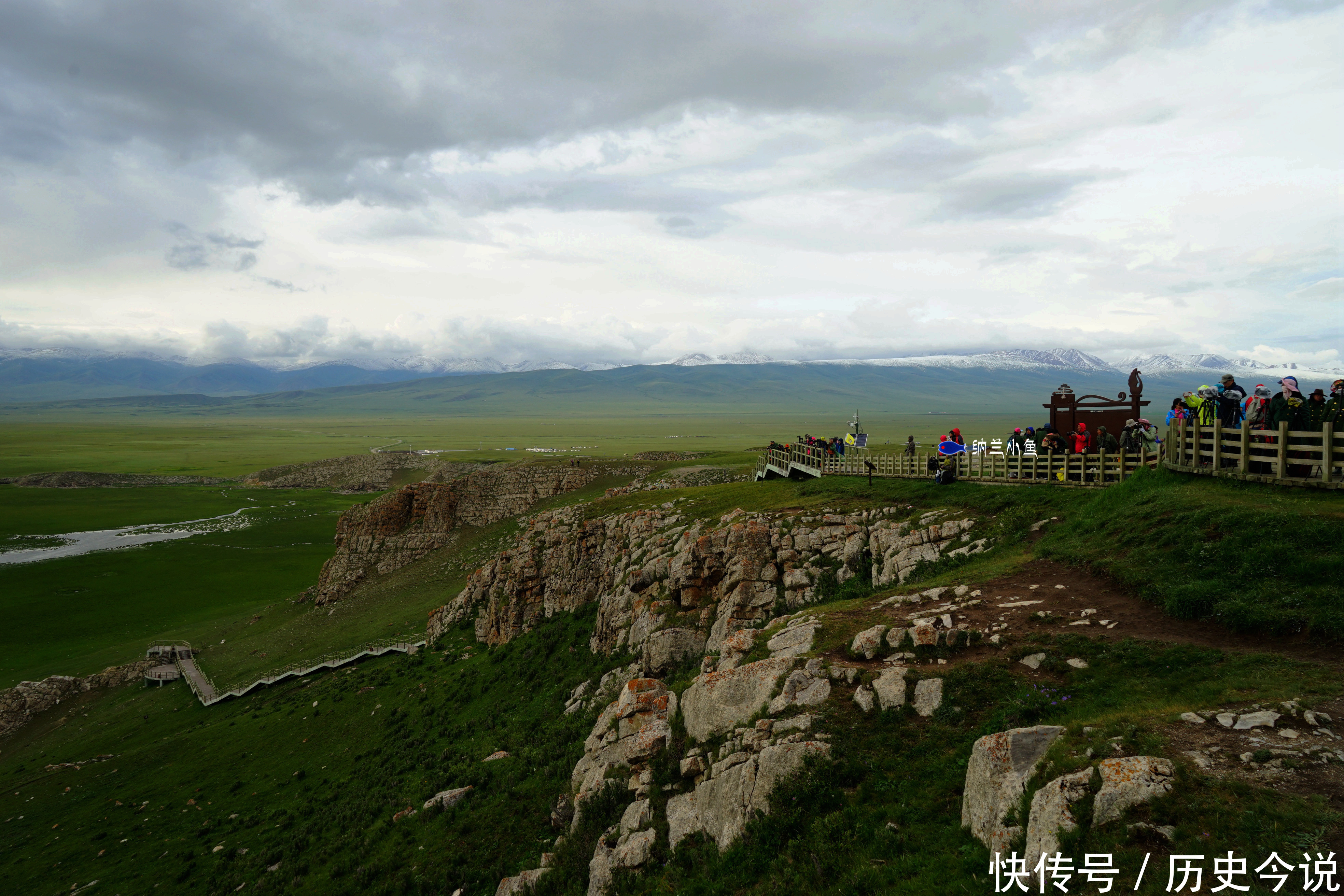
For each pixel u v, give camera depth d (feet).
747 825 59.88
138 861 136.98
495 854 96.07
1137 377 146.72
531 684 179.52
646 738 80.38
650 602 160.56
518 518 418.72
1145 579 71.00
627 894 63.46
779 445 260.83
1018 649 64.95
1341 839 33.30
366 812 128.57
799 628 82.43
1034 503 115.14
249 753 189.57
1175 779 39.52
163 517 633.20
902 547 121.90
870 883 47.14
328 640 295.28
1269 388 84.02
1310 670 49.47
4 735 242.78
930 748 57.21
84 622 346.33
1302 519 66.49
